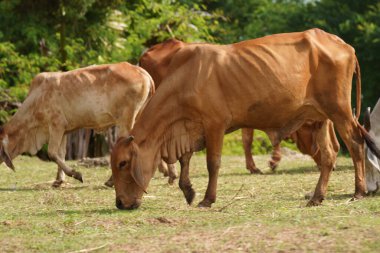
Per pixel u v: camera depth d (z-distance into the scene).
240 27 40.66
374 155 9.74
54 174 14.56
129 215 8.54
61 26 21.81
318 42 9.15
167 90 8.98
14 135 12.27
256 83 8.84
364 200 9.02
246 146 14.33
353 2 32.31
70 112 12.22
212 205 9.33
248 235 6.83
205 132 8.91
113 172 9.02
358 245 6.35
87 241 7.02
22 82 21.48
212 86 8.80
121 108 12.17
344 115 9.15
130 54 23.23
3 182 13.19
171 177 12.09
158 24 23.89
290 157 19.19
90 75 12.26
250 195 10.42
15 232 7.57
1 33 21.45
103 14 22.52
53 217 8.60
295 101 8.99
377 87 30.70
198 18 24.84
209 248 6.50
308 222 7.31
